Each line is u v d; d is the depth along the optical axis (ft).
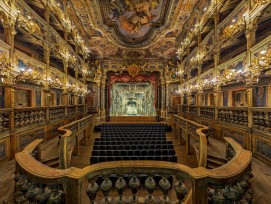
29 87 34.12
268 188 10.96
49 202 5.49
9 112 17.49
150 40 52.70
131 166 6.35
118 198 6.37
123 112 94.27
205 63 45.91
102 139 26.61
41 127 23.80
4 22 19.08
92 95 62.59
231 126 22.35
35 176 5.72
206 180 5.62
